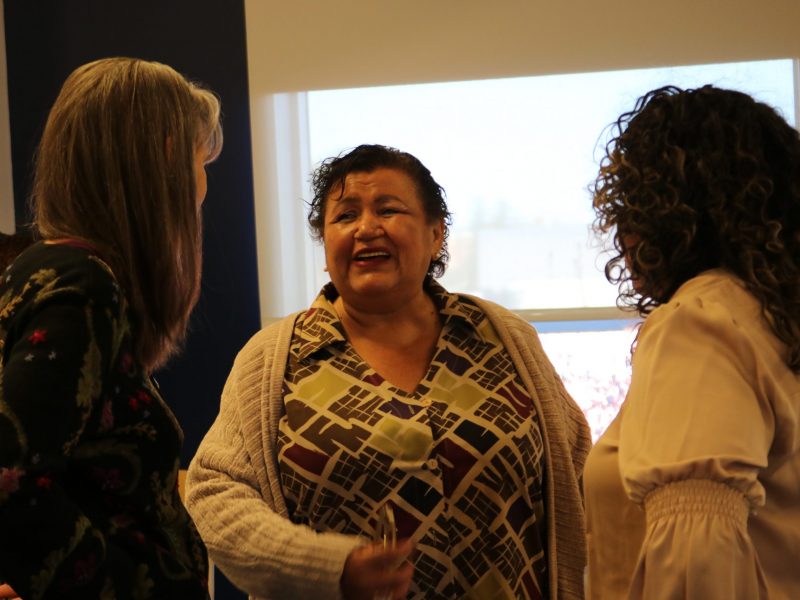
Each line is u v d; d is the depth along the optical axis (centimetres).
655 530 110
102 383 110
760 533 116
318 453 179
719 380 114
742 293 122
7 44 362
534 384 195
